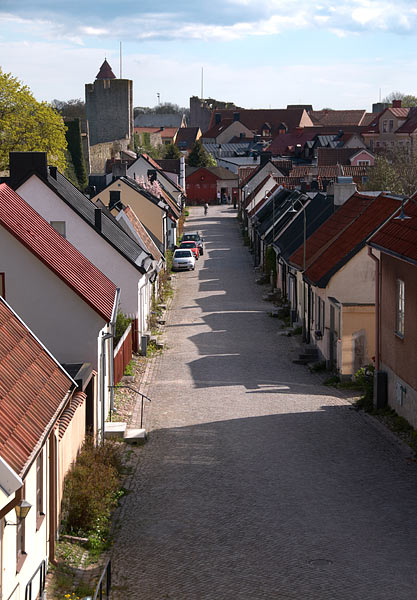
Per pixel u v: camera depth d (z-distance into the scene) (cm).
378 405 2605
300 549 1513
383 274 2639
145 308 4200
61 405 1348
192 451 2200
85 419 2131
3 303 1512
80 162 10250
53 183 3588
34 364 1399
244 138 17900
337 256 3478
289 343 3981
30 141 6819
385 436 2309
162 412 2677
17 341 1422
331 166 10019
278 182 9206
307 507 1738
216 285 5988
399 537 1563
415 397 2317
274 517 1684
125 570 1467
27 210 2378
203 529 1639
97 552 1549
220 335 4197
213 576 1416
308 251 4119
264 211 7156
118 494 1847
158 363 3584
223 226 10062
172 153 15150
